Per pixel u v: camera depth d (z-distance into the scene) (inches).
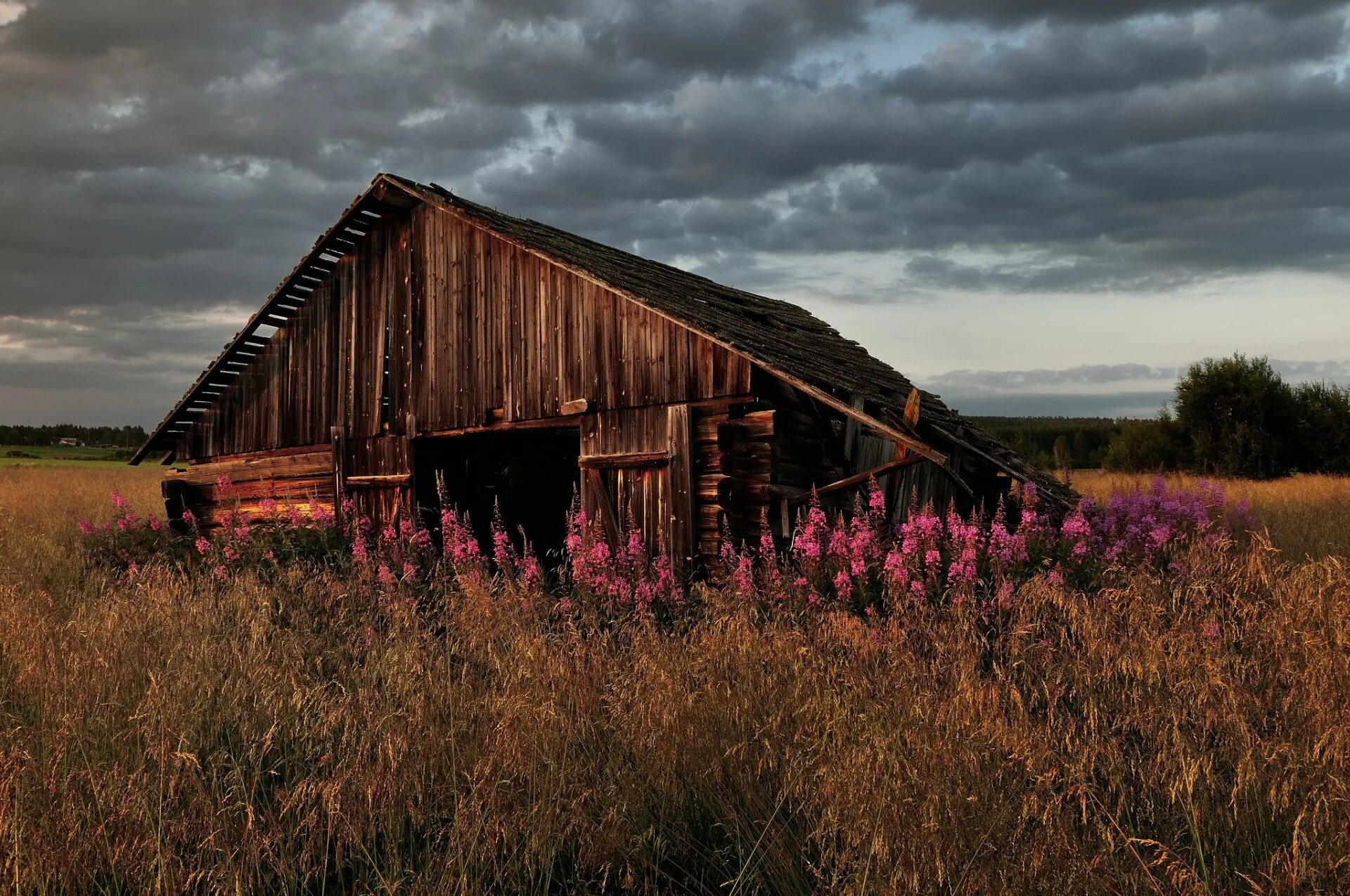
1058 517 417.7
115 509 700.7
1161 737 158.6
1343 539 542.0
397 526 506.0
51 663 229.6
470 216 463.5
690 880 154.5
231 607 320.8
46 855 148.8
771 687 192.1
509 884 152.3
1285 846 130.3
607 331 418.9
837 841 148.8
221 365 585.6
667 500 391.9
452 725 186.4
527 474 592.1
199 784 163.2
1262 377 1385.3
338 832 161.2
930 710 157.0
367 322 526.9
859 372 521.7
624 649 233.9
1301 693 172.2
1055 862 127.6
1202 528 397.7
